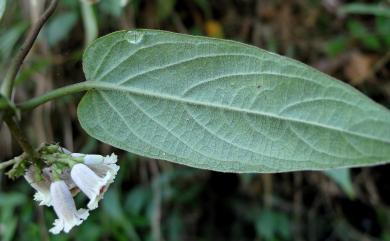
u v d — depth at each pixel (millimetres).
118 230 406
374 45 457
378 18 448
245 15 475
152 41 185
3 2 200
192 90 187
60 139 440
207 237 474
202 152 190
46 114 435
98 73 189
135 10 435
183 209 469
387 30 447
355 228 468
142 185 436
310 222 468
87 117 193
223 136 188
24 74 411
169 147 191
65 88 187
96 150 432
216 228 478
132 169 440
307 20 473
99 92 191
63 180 196
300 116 181
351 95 175
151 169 437
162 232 447
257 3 475
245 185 474
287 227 454
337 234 466
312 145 181
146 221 424
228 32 474
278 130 183
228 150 188
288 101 181
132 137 192
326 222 469
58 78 439
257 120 184
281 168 184
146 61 187
